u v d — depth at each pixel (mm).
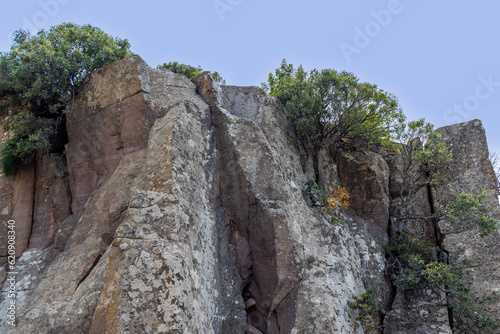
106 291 7141
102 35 13219
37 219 11586
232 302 9352
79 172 11484
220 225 10062
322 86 13312
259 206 10125
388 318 11883
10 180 12148
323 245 10875
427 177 14383
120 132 11039
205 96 11539
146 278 7109
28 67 11555
